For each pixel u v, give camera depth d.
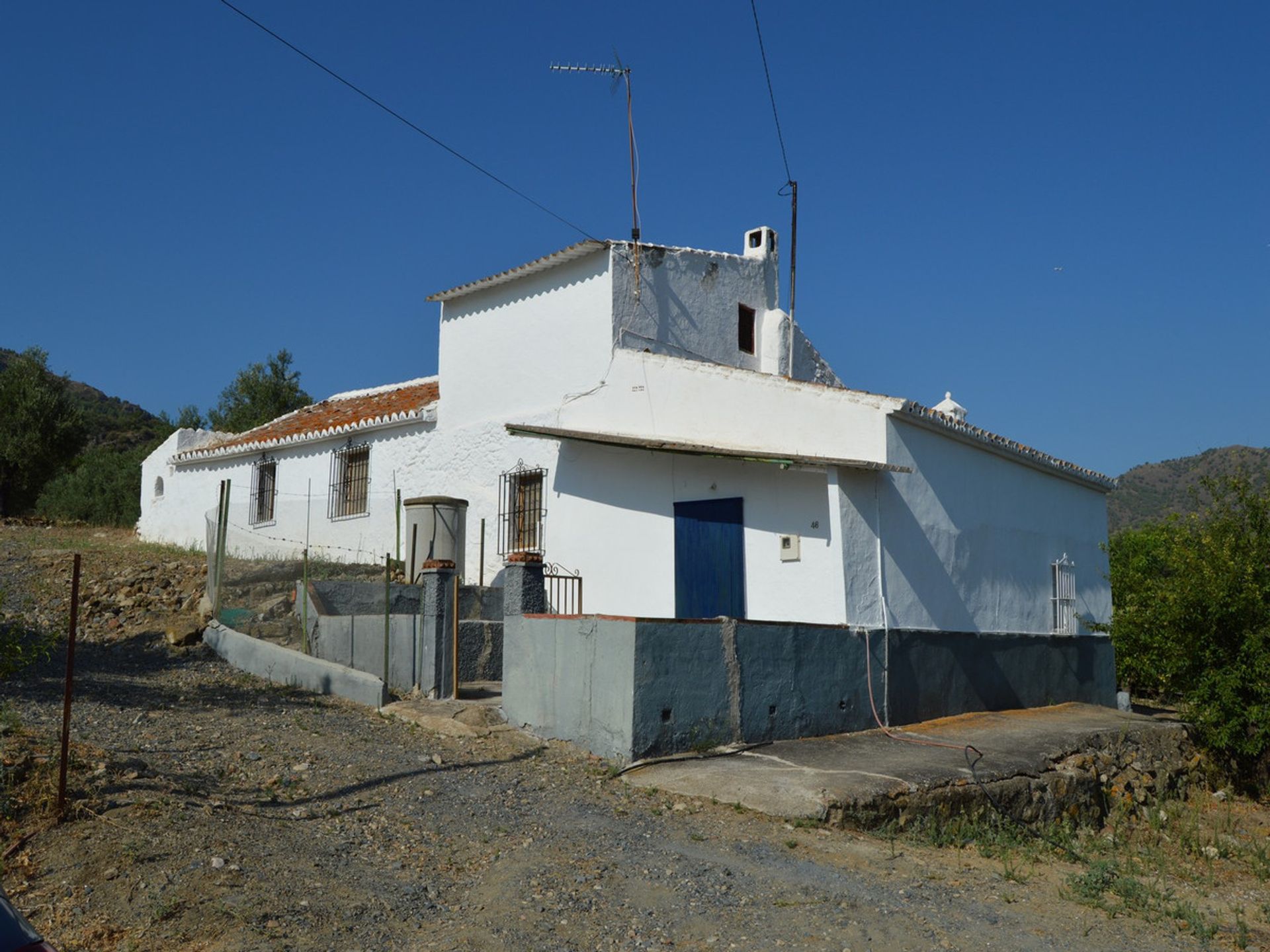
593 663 9.74
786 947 5.73
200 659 12.69
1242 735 14.70
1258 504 15.02
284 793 7.89
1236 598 14.28
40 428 26.69
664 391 14.52
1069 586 17.36
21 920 3.75
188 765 8.24
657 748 9.45
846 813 8.19
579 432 13.41
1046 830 9.91
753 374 13.66
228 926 5.36
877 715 11.95
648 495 14.22
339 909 5.79
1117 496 64.06
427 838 7.22
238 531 15.68
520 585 11.38
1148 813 12.09
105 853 6.02
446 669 11.51
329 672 11.51
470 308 17.36
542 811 8.00
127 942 5.15
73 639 6.67
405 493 17.70
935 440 13.83
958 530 14.21
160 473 23.22
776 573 12.63
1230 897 8.62
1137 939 6.52
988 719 13.63
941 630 13.48
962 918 6.46
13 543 18.97
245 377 39.66
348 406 21.42
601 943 5.66
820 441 13.05
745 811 8.27
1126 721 14.78
